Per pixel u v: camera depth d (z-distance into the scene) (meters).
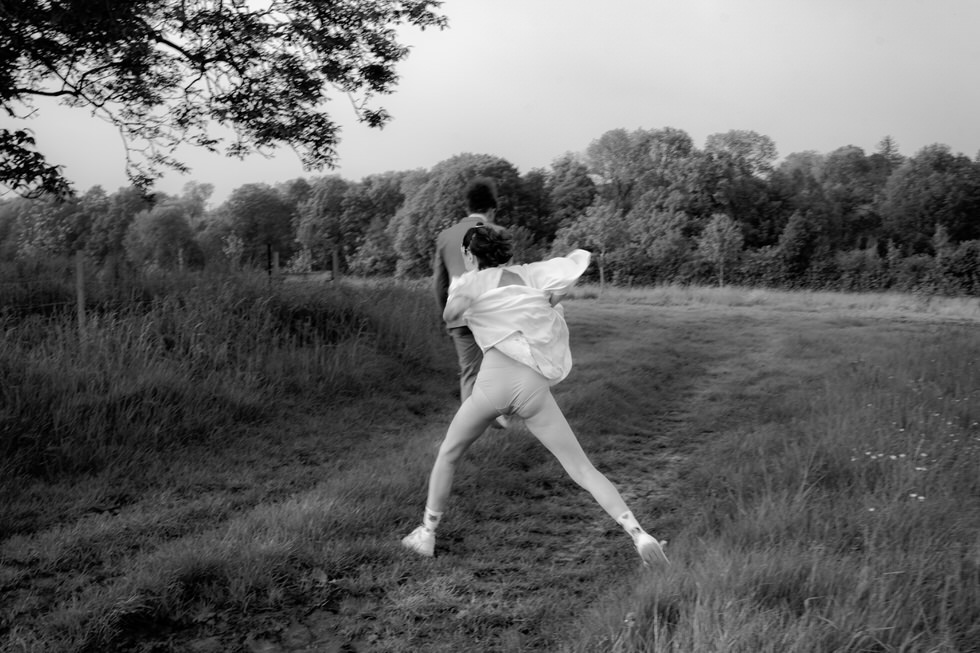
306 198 93.19
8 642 3.18
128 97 13.45
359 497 4.88
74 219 44.78
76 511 4.93
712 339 16.00
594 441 6.93
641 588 3.23
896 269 45.59
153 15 12.16
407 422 7.96
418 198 69.88
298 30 12.99
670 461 6.57
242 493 5.40
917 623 2.79
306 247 85.88
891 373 9.12
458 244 6.27
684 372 11.49
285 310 10.44
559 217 75.88
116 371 6.95
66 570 3.96
